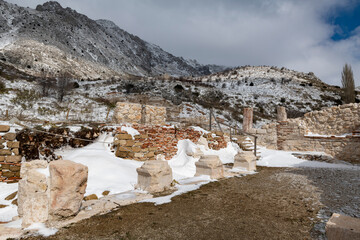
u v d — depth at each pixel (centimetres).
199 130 1255
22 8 13138
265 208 467
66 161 411
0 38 9119
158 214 423
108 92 3409
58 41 11188
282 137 1564
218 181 717
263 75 8206
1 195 554
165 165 616
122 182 640
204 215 423
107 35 18075
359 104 1328
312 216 422
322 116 1463
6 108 1408
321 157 1273
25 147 683
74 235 331
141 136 904
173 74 18688
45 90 2344
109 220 390
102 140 891
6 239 312
